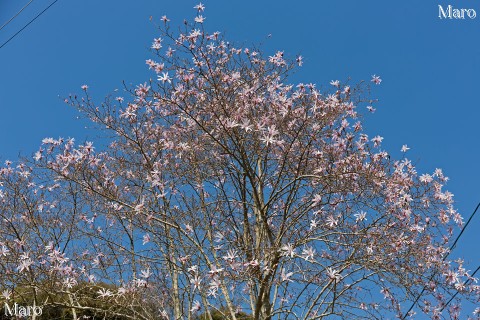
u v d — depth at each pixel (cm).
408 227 821
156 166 912
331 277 745
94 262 930
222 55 917
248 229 916
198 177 931
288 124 866
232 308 906
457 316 892
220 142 861
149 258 870
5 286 889
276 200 922
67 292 879
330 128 881
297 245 826
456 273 818
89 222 1024
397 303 836
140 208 841
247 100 866
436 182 853
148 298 918
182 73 871
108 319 937
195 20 826
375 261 785
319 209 870
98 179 926
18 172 1067
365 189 823
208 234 927
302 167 895
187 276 832
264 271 791
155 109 919
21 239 943
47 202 1068
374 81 901
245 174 881
